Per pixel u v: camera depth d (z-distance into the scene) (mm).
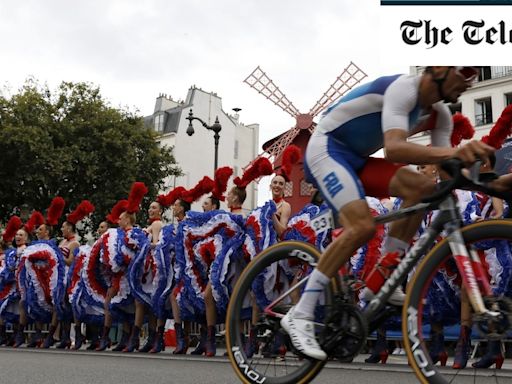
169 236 7023
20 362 5438
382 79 2822
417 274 2568
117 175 24219
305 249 3043
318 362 2838
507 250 3145
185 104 43875
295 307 2893
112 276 7453
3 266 8883
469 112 30391
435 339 3188
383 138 2785
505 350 2840
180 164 42031
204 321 6770
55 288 8109
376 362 5641
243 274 3256
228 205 6852
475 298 2402
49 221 8891
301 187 21766
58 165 22359
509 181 2432
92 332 7992
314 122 25000
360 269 5055
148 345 7320
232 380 3992
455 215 2541
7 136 22281
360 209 2748
